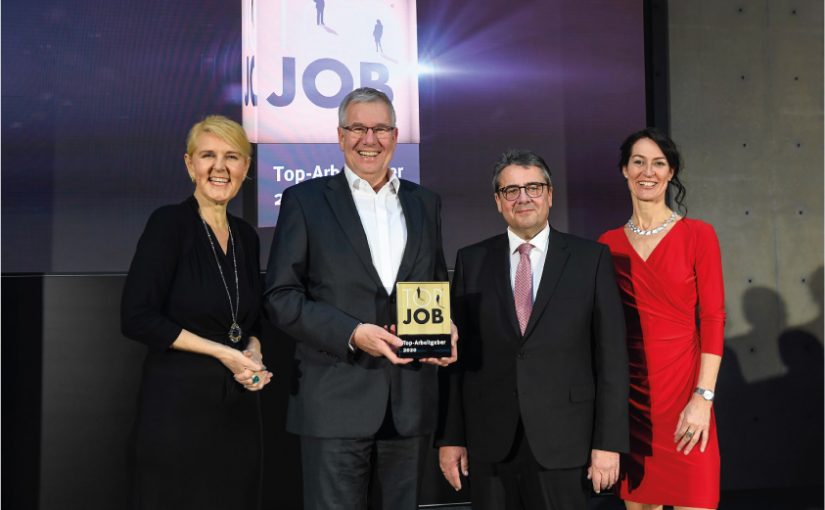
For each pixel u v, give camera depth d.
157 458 1.83
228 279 1.98
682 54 3.63
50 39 3.11
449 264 3.34
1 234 3.06
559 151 3.43
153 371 1.87
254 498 1.97
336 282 1.86
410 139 3.33
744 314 3.64
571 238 2.10
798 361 3.67
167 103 3.17
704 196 3.63
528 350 1.96
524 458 1.96
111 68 3.14
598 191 3.45
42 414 3.07
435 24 3.34
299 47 3.25
